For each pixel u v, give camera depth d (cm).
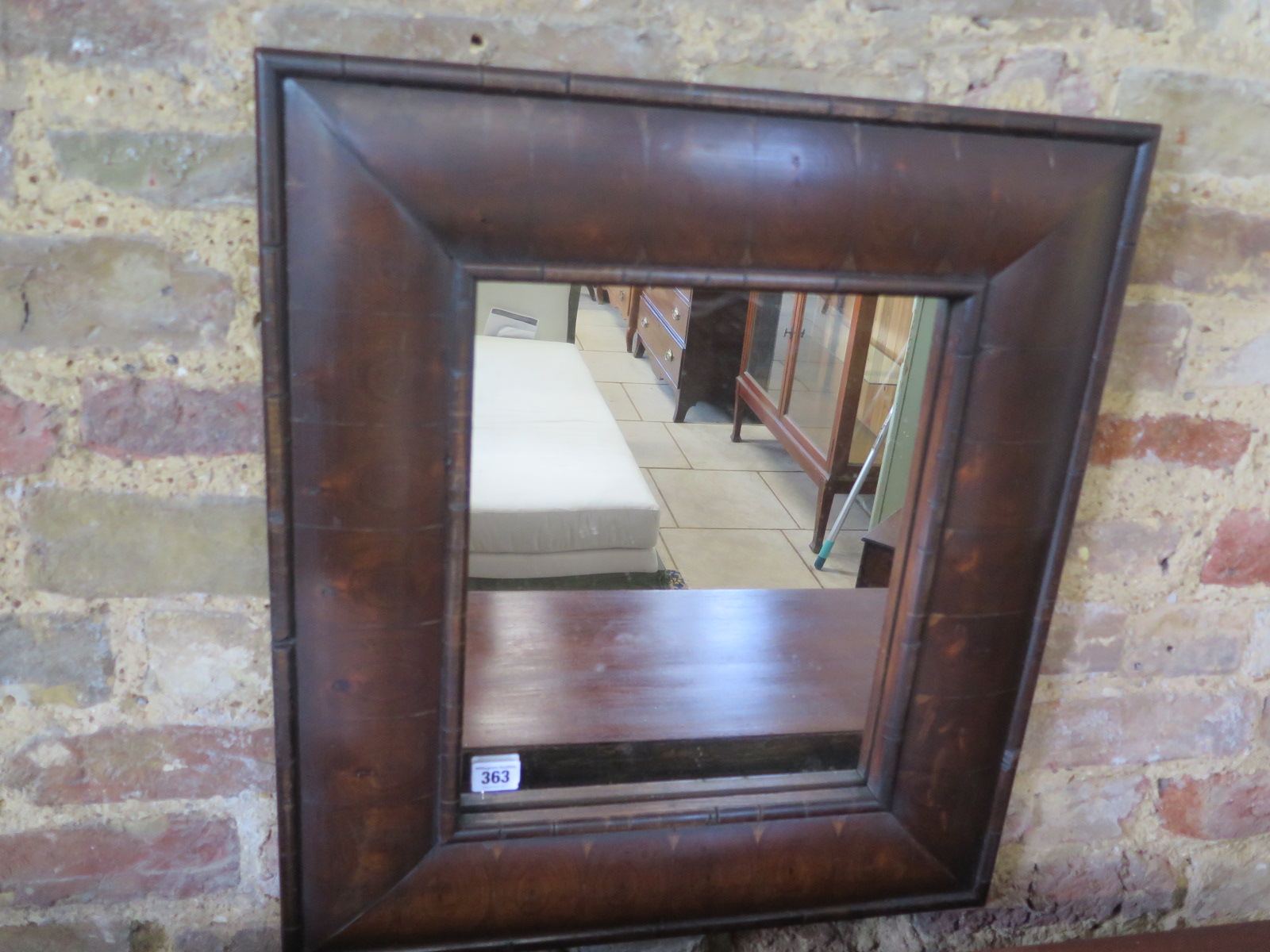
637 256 78
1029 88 84
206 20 71
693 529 97
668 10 76
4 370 78
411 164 71
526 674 98
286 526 82
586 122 73
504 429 88
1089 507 104
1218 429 103
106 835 96
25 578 85
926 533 94
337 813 95
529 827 99
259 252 73
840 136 78
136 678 90
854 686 105
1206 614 113
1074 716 115
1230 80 88
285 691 88
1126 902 127
